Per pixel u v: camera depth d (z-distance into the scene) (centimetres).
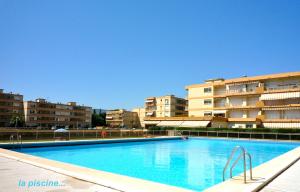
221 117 5869
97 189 767
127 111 15400
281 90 5309
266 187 841
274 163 1256
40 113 12081
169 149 2939
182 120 6425
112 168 1727
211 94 6481
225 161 2056
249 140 4088
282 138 4016
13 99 11338
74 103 14275
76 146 2845
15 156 1405
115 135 3969
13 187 785
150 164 1889
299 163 1329
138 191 730
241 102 5969
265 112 5600
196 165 1850
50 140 3028
